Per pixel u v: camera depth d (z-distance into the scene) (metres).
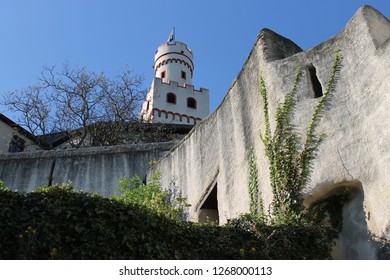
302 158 8.84
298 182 8.72
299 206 8.56
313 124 9.00
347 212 8.27
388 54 8.17
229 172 11.41
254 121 10.79
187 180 13.36
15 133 25.28
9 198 7.24
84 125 23.75
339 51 9.30
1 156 15.87
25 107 25.53
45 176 15.44
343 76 9.02
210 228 7.91
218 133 12.46
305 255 7.91
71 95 25.14
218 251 7.64
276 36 11.42
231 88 12.32
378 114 8.02
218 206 11.59
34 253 6.81
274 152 9.31
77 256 6.93
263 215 8.80
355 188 8.26
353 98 8.64
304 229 8.10
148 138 24.77
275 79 10.23
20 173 15.54
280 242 7.91
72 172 15.46
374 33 8.80
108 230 7.20
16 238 6.89
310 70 9.78
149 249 7.29
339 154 8.41
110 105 25.12
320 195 8.55
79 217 7.28
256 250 7.73
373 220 7.63
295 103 9.56
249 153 10.65
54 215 7.17
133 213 7.47
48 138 25.33
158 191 13.46
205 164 12.70
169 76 55.62
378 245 7.44
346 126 8.53
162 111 47.94
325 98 9.07
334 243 8.22
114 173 15.41
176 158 14.26
